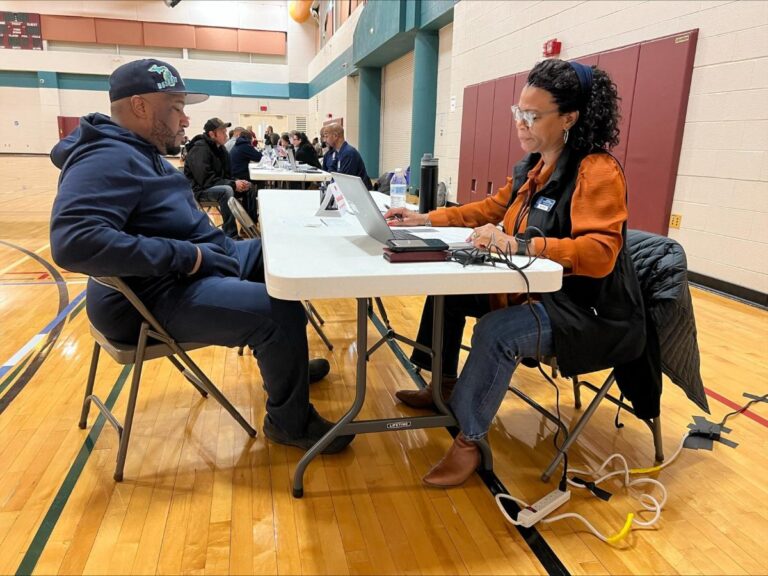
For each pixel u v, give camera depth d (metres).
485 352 1.39
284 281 1.04
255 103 18.83
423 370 2.31
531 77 1.41
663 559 1.25
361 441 1.75
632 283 1.42
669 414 1.97
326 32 16.69
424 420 1.52
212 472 1.55
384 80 12.52
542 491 1.50
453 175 7.62
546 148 1.46
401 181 2.25
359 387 1.45
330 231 1.57
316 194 2.60
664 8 3.81
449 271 1.12
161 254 1.37
